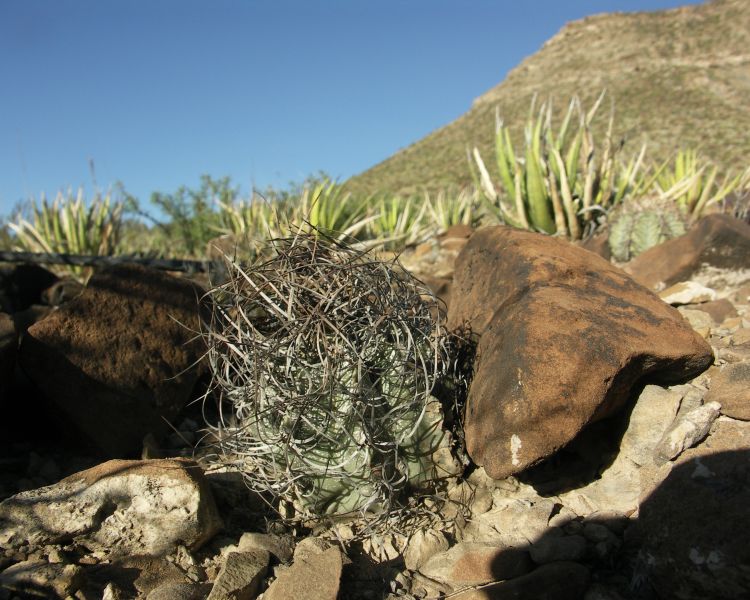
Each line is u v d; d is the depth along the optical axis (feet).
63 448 10.01
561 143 18.63
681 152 23.32
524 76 250.57
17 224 22.25
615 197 19.24
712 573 6.32
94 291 10.34
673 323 8.82
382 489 8.16
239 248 16.37
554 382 7.75
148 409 10.11
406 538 8.11
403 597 7.17
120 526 7.68
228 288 9.75
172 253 26.89
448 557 7.66
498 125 19.36
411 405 8.34
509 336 8.47
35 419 10.22
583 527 7.90
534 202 18.07
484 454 8.12
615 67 231.30
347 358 7.95
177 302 11.02
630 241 15.57
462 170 167.02
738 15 237.25
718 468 7.11
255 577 7.18
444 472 8.66
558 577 7.04
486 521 8.31
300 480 8.30
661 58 226.17
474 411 8.59
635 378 8.43
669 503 7.00
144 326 10.53
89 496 7.68
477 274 11.19
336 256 9.25
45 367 9.61
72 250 22.03
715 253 13.07
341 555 7.54
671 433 7.97
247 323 8.50
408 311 9.18
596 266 10.12
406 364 8.50
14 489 8.84
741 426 7.92
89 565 7.45
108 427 9.72
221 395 8.92
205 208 28.81
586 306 8.68
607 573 7.30
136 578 7.33
